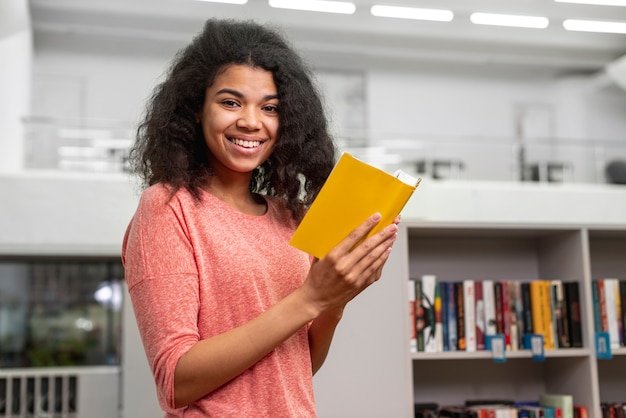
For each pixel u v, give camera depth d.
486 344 2.37
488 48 12.16
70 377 6.34
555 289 2.43
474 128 12.52
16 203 7.07
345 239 1.09
